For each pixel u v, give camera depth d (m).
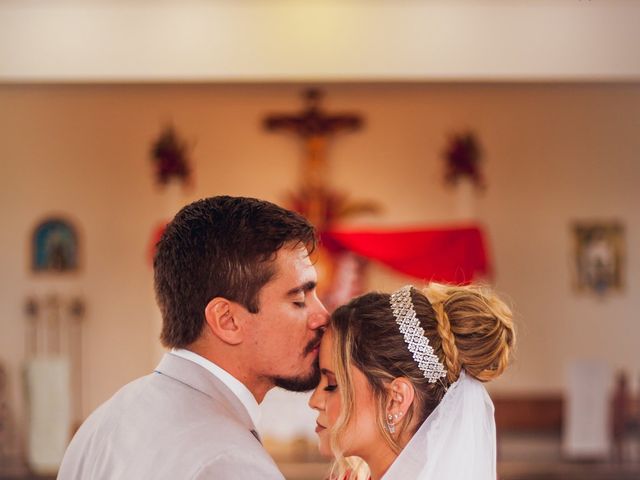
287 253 1.85
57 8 7.30
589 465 8.98
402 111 9.55
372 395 2.05
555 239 9.58
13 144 9.47
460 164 9.35
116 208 9.44
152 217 9.44
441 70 7.29
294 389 1.94
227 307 1.83
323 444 2.17
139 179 9.45
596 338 9.52
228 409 1.81
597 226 9.57
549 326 9.52
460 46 7.30
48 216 9.41
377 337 2.05
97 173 9.47
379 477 2.09
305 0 7.31
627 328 9.52
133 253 9.40
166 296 1.88
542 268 9.55
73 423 9.23
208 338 1.85
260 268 1.83
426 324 2.06
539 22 7.31
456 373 2.05
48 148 9.47
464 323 2.07
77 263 9.40
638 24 7.27
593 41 7.27
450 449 1.98
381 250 9.03
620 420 8.94
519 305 9.53
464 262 9.02
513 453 9.34
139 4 7.30
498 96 9.59
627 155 9.60
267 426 8.00
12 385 9.22
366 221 9.45
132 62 7.29
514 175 9.58
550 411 9.33
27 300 9.30
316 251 1.93
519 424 9.32
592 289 9.54
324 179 9.42
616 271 9.55
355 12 7.31
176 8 7.29
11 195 9.42
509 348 2.10
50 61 7.27
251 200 1.88
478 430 2.02
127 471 1.70
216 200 1.88
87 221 9.44
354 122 9.36
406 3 7.30
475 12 7.31
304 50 7.28
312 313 1.95
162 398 1.80
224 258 1.82
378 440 2.06
